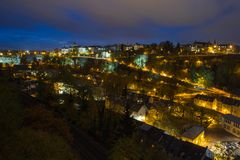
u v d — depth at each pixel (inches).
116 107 3747.5
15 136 1077.1
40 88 4195.4
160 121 3464.6
